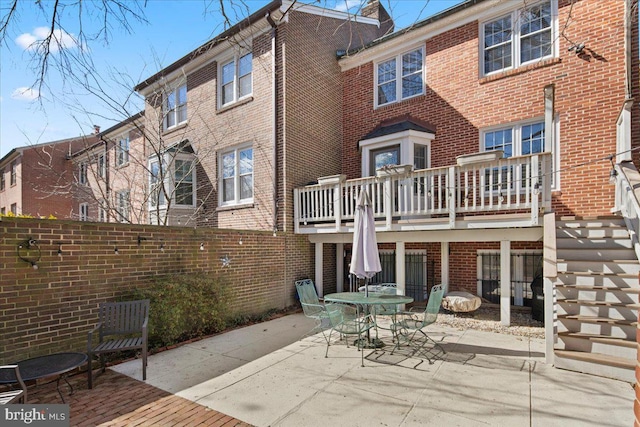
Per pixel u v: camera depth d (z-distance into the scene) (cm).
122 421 338
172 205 1109
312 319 766
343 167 1105
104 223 526
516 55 827
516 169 641
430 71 948
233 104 1023
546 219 595
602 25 720
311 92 998
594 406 358
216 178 1070
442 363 485
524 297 833
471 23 885
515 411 350
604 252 561
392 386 411
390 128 932
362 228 608
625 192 574
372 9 1205
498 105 840
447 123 915
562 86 760
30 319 447
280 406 365
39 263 456
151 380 434
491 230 692
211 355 525
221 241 714
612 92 706
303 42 973
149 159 1216
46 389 409
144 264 576
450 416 341
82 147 1992
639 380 183
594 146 721
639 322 186
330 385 416
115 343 456
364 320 613
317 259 926
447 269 848
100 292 517
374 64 1061
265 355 526
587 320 479
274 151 916
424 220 727
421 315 784
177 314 571
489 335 621
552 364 472
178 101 1224
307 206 898
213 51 1059
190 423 334
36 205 1906
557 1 775
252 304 779
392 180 772
